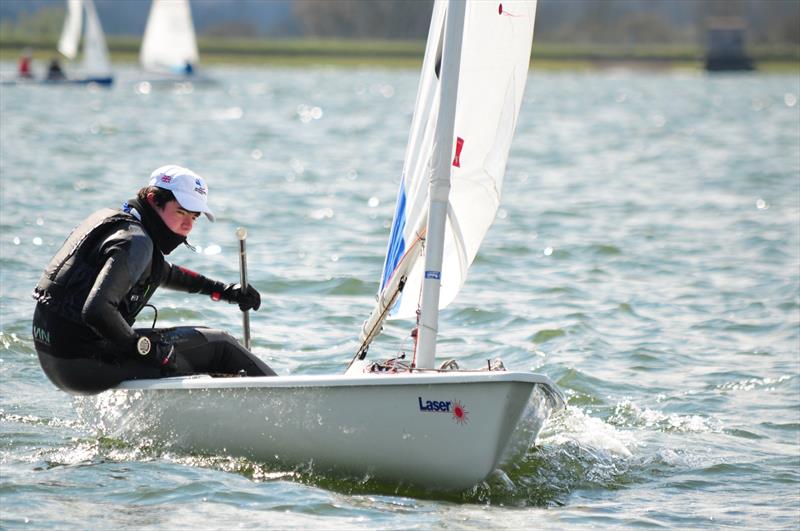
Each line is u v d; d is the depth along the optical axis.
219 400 21.12
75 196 58.91
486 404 19.31
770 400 28.11
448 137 20.86
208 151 91.19
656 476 22.55
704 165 87.88
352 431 20.27
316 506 19.61
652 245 50.09
